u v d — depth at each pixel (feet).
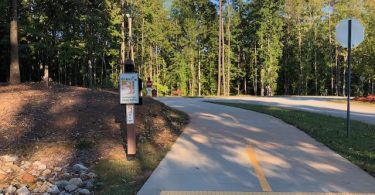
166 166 27.68
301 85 221.46
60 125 36.01
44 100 42.27
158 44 198.08
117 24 141.69
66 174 25.71
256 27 207.51
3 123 35.60
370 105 93.56
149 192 21.97
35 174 26.16
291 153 31.53
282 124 48.26
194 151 32.37
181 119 51.24
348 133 38.60
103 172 26.30
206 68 217.97
